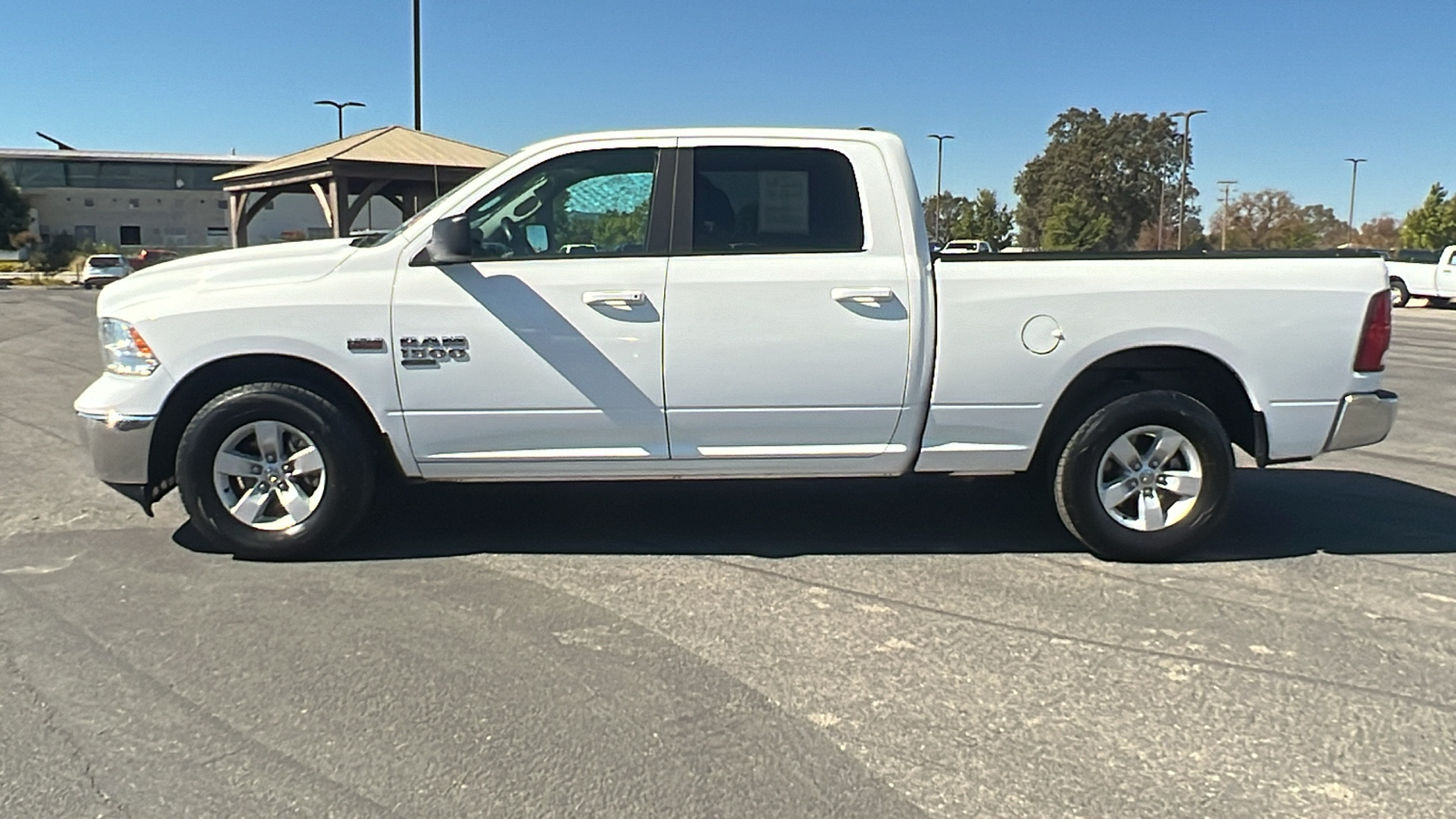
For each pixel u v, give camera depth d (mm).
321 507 5156
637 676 3918
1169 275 5129
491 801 3104
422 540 5582
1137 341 5117
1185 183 43094
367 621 4434
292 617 4473
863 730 3531
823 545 5535
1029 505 6336
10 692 3768
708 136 5160
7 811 3037
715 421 5102
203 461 5086
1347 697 3793
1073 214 53906
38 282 43219
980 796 3146
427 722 3564
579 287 4992
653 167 5129
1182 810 3084
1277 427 5234
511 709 3658
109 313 5105
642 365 5027
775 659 4078
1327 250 5320
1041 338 5102
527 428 5098
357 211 16781
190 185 64688
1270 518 6176
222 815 3025
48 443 8055
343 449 5102
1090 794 3160
